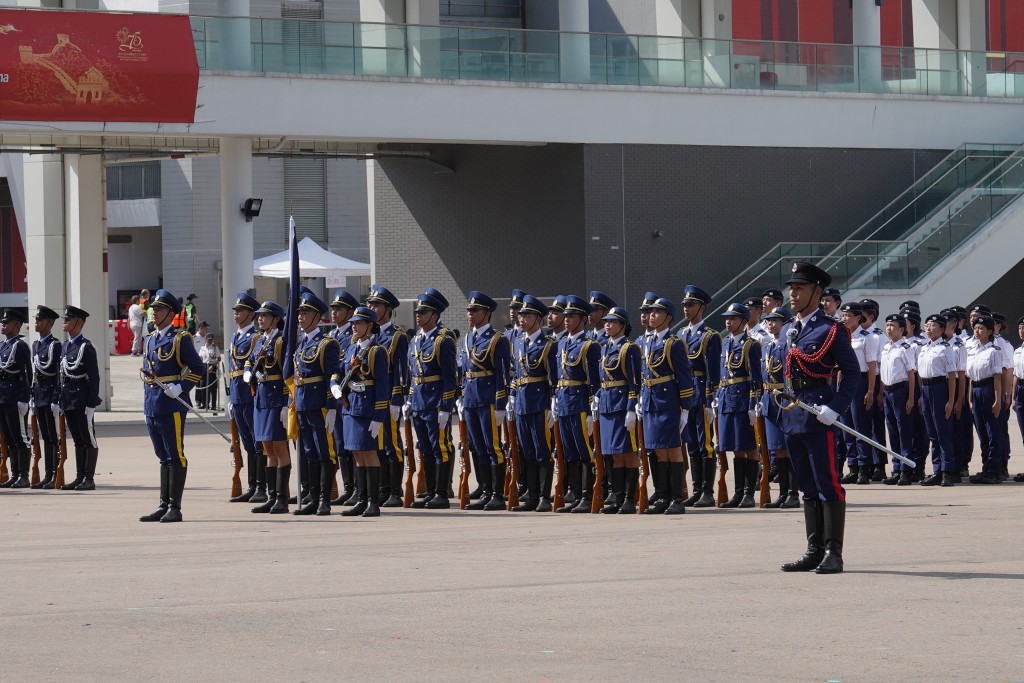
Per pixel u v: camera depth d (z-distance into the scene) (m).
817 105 41.53
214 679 8.59
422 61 37.12
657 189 39.81
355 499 18.56
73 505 19.75
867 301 22.22
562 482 19.05
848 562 12.87
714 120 40.31
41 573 13.05
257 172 66.06
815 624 9.98
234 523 17.41
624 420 18.22
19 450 22.95
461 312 43.62
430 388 19.59
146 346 17.70
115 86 33.09
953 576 11.95
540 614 10.51
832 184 41.75
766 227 41.03
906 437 21.94
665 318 18.27
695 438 19.77
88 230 39.31
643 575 12.29
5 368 22.78
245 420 20.02
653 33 50.84
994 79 44.06
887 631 9.69
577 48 38.88
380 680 8.51
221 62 35.03
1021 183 40.75
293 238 18.73
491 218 42.28
